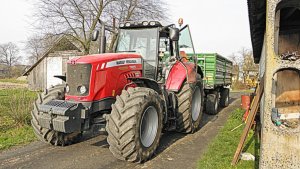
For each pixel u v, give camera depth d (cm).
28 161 446
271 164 241
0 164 432
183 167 423
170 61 615
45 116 428
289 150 237
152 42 571
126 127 400
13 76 5075
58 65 2064
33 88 2164
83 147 522
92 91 439
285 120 359
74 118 416
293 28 450
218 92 1000
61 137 511
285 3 303
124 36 600
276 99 436
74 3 1648
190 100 592
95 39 581
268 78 244
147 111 446
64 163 437
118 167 422
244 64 3216
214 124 754
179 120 593
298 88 432
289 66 238
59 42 1856
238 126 690
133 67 512
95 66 442
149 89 468
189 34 713
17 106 716
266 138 243
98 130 445
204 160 445
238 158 434
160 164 436
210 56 916
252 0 362
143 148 430
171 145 542
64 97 481
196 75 656
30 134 605
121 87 484
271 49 243
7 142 544
